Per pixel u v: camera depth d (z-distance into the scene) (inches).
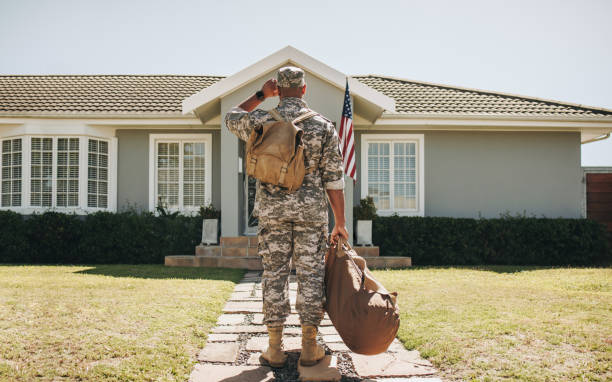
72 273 278.4
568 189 428.1
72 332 138.6
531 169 429.1
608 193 427.5
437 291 220.4
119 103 422.9
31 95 439.2
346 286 112.8
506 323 154.9
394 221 376.8
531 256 379.6
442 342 135.6
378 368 119.7
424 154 427.2
